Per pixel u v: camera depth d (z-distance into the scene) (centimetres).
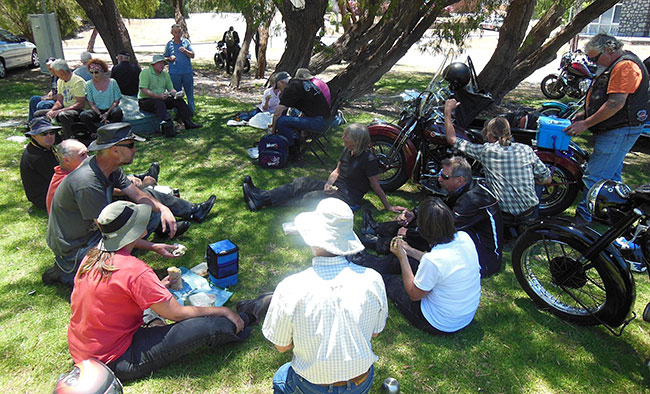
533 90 1288
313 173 621
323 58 1024
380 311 208
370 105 1020
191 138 743
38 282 370
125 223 258
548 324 344
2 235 439
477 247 386
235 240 444
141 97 752
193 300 328
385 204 487
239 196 538
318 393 204
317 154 673
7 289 360
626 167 679
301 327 195
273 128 645
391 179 558
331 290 196
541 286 362
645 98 439
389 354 308
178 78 855
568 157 497
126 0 1764
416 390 281
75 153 370
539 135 496
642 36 2492
